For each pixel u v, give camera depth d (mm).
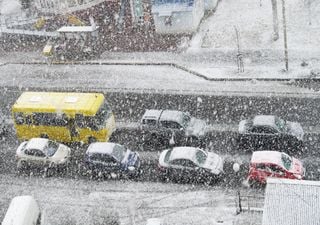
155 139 39625
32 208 32438
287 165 34531
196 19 54406
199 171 35156
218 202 33406
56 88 48062
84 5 60281
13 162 39750
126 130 41500
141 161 38156
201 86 45625
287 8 56156
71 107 39312
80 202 34906
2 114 44781
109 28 56844
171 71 48250
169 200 34125
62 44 53312
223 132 39844
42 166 38188
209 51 50375
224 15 56906
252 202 32969
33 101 40531
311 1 55312
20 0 63750
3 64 53250
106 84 47562
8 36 58625
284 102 42281
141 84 46969
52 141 39031
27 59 53625
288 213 25688
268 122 37375
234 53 49469
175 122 38688
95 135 39656
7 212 31750
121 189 35750
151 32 55406
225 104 42938
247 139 37688
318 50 48062
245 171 35906
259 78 45250
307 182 27250
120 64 50312
